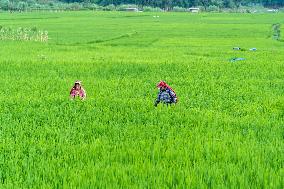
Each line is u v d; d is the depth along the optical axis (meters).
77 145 10.34
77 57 34.03
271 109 14.93
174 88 19.28
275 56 35.28
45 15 149.50
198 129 12.08
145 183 7.70
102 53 38.81
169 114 13.68
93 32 76.88
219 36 68.44
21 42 51.03
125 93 17.95
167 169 8.44
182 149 9.83
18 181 7.92
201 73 24.62
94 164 9.05
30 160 9.17
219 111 14.71
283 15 179.25
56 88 19.11
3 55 34.62
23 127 12.19
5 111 14.14
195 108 14.81
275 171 8.45
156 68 26.86
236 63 29.42
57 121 12.83
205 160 9.26
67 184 7.71
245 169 8.55
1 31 58.28
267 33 75.50
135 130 11.70
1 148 10.09
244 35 70.75
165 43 54.75
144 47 48.44
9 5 187.62
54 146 10.28
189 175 8.02
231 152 9.70
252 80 21.97
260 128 12.42
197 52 40.22
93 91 18.45
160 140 10.75
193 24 106.62
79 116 13.41
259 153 9.65
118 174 8.17
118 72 25.05
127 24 104.75
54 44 50.59
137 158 9.24
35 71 25.05
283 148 10.13
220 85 20.36
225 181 7.95
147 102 15.63
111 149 10.09
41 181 7.94
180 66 27.72
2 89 18.73
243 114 14.34
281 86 20.38
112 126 12.35
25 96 16.98
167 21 122.50
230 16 166.12
